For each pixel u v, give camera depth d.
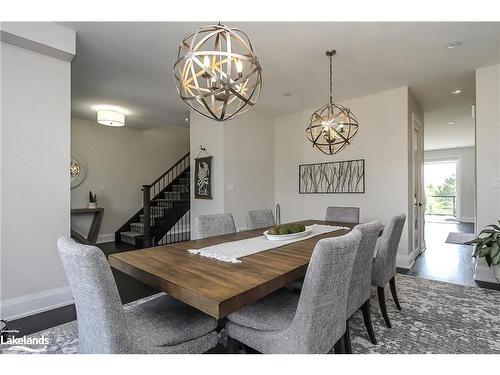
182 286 1.23
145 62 3.14
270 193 5.42
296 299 1.67
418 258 4.35
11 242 2.34
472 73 3.46
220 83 1.57
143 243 5.34
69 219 2.65
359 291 1.77
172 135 7.31
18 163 2.38
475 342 1.95
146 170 6.77
